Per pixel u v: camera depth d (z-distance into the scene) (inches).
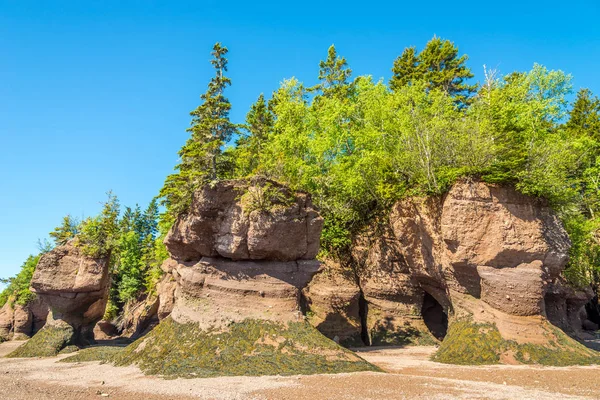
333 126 1663.4
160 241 2176.4
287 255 1031.6
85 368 985.5
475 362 938.7
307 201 1074.1
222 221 1034.1
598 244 1552.7
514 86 1583.4
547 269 1066.1
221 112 1232.2
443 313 1540.4
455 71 2070.6
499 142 1151.0
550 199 1148.5
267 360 822.5
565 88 1747.0
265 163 1269.7
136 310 2549.2
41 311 2469.2
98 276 1566.2
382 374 764.6
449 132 1216.2
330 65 2150.6
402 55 2298.2
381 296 1429.6
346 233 1505.9
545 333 978.7
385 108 1574.8
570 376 751.7
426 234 1226.6
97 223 1626.5
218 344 882.1
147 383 747.4
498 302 1029.2
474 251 1067.3
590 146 1705.2
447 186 1139.3
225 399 594.6
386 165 1370.6
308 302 1375.5
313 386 666.2
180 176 1072.2
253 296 987.3
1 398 657.6
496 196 1075.9
